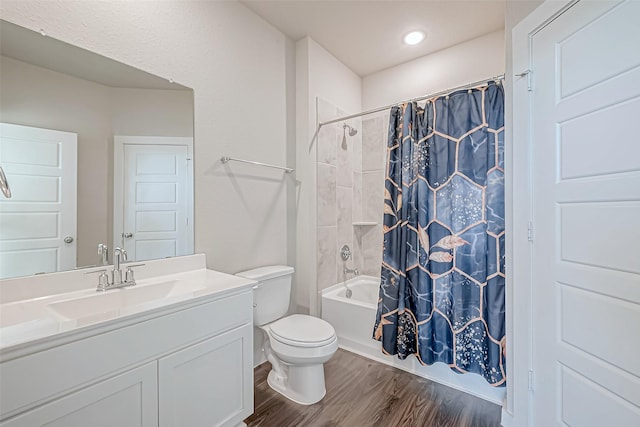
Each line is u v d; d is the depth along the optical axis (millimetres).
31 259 1209
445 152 1872
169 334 1132
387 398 1746
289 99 2381
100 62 1378
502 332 1624
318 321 1916
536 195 1333
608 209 1047
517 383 1428
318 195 2459
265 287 1940
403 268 2031
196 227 1734
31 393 812
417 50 2561
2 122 1154
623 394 1001
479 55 2375
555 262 1251
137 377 1037
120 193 1468
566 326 1206
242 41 1998
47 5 1206
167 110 1616
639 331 963
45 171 1255
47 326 903
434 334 1887
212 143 1815
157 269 1555
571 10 1174
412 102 2039
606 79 1051
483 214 1735
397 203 2100
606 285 1053
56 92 1274
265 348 1984
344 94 2791
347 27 2252
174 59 1629
